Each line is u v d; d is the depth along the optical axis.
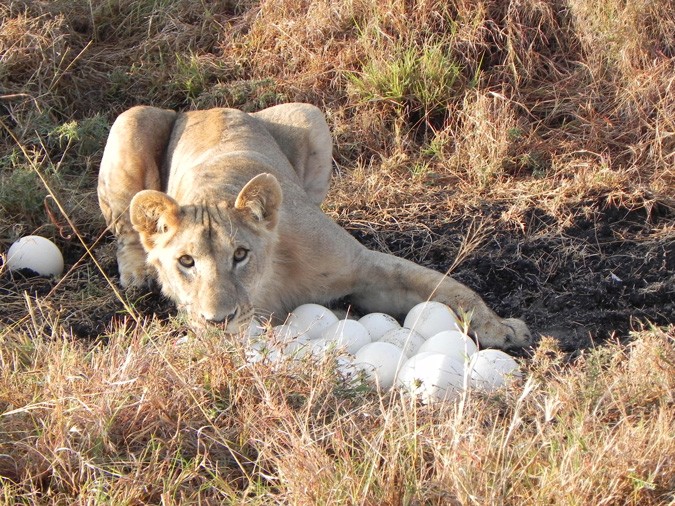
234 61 12.59
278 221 7.71
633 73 11.12
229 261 7.20
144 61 12.65
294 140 9.91
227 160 8.38
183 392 5.91
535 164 10.44
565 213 9.41
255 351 6.46
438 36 12.00
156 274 8.67
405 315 8.32
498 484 4.90
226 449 5.73
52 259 8.94
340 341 6.86
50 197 9.80
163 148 9.79
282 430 5.60
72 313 8.30
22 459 5.59
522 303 8.38
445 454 5.13
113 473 5.42
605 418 5.78
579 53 11.79
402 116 11.31
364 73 11.73
